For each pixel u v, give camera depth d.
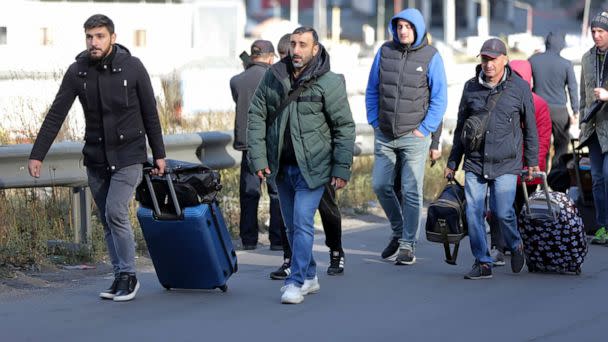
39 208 22.27
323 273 20.47
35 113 25.19
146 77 17.34
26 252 20.77
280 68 17.44
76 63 17.42
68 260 21.08
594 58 22.97
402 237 21.50
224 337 15.56
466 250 23.14
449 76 41.47
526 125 19.59
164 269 18.20
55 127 17.61
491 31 126.06
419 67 20.81
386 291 18.83
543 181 19.70
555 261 20.19
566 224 19.92
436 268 21.06
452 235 19.70
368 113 21.44
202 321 16.52
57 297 18.14
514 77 19.59
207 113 31.58
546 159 23.27
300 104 17.28
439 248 23.34
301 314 17.03
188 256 17.88
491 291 18.86
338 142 17.44
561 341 15.45
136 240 22.30
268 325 16.28
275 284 19.36
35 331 15.88
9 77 26.78
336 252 20.19
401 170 21.47
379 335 15.72
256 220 23.08
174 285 18.52
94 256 21.23
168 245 17.78
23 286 18.95
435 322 16.55
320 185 17.45
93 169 17.64
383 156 21.30
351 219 27.67
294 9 114.19
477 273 19.88
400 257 21.27
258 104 17.62
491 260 20.00
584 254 20.25
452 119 35.12
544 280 19.89
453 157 20.23
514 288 19.12
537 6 130.62
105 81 17.16
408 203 21.16
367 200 29.45
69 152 20.86
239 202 25.50
